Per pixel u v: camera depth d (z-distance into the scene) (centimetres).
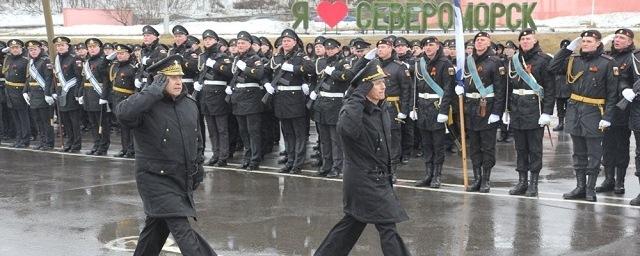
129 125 665
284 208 1028
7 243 856
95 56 1550
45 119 1647
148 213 671
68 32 3541
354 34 3184
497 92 1094
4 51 1742
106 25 4012
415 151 1548
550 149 1564
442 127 1152
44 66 1617
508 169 1342
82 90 1577
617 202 1048
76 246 842
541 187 1167
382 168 685
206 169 1361
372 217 673
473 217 961
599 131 1030
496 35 3045
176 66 673
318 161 1404
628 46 1026
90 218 979
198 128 707
